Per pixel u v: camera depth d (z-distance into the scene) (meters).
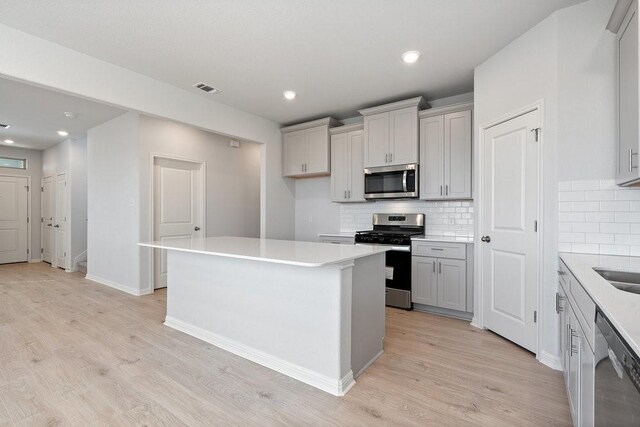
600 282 1.32
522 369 2.24
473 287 3.22
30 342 2.68
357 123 4.32
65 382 2.06
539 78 2.36
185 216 4.89
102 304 3.80
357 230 4.66
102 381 2.08
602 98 2.10
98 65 2.90
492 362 2.36
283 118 4.71
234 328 2.54
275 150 4.89
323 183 5.03
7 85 3.42
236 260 2.52
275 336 2.28
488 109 2.90
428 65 3.06
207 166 5.14
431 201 4.05
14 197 6.70
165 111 3.42
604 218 2.12
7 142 6.13
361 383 2.08
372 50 2.79
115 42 2.65
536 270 2.38
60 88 2.67
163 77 3.29
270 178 4.79
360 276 2.24
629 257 2.00
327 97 3.88
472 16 2.31
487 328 2.97
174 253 3.05
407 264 3.63
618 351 0.86
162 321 3.22
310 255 2.07
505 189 2.69
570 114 2.19
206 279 2.76
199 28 2.46
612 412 0.91
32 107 4.13
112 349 2.56
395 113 3.90
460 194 3.53
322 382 2.01
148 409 1.79
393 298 3.73
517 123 2.56
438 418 1.72
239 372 2.22
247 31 2.50
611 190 2.09
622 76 1.89
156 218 4.54
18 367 2.26
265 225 4.73
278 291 2.26
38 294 4.24
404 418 1.72
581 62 2.16
